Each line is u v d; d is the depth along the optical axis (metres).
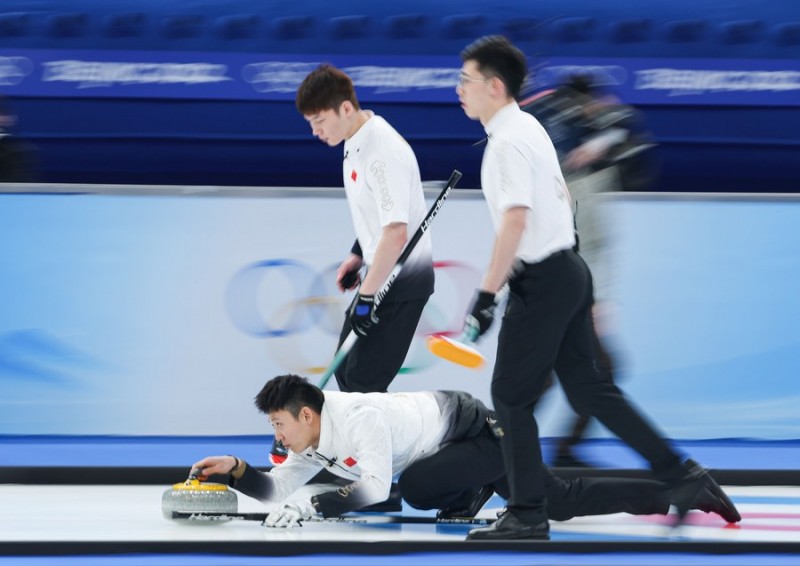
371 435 15.82
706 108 30.09
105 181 29.59
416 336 23.86
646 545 14.10
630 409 15.93
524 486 14.80
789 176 30.64
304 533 15.56
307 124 29.66
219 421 23.91
